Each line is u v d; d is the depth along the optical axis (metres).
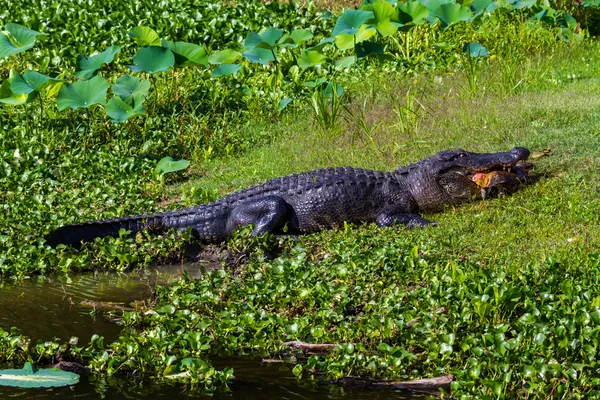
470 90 16.67
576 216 11.11
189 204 13.47
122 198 13.91
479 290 8.67
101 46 20.52
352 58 18.38
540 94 16.38
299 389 7.57
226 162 15.76
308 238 11.83
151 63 16.77
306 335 8.66
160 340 8.24
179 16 21.97
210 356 8.34
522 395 7.25
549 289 8.79
